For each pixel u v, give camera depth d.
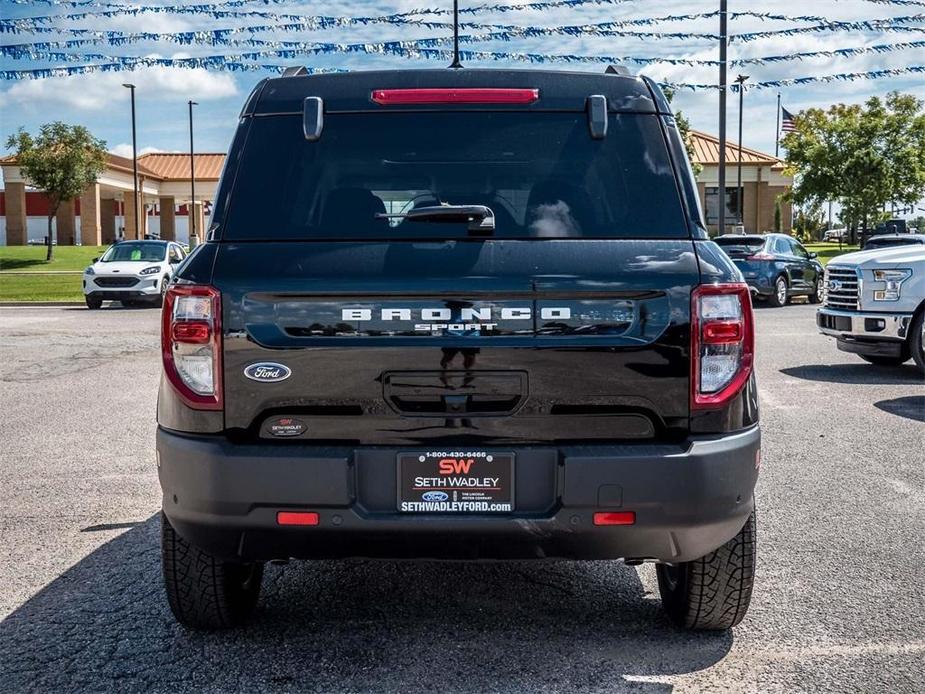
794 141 48.81
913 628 3.79
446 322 3.06
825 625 3.82
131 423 8.20
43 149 41.94
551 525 3.04
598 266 3.10
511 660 3.48
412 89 3.42
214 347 3.09
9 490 5.97
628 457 3.03
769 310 20.56
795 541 4.91
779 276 21.45
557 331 3.07
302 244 3.18
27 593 4.19
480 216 3.18
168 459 3.14
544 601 4.09
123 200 67.94
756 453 3.17
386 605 4.04
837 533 5.05
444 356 3.06
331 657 3.51
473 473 3.06
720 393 3.11
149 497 5.80
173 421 3.16
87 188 43.25
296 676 3.35
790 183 58.97
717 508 3.09
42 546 4.85
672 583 3.84
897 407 8.79
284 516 3.05
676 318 3.08
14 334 15.75
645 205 3.28
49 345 14.16
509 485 3.07
